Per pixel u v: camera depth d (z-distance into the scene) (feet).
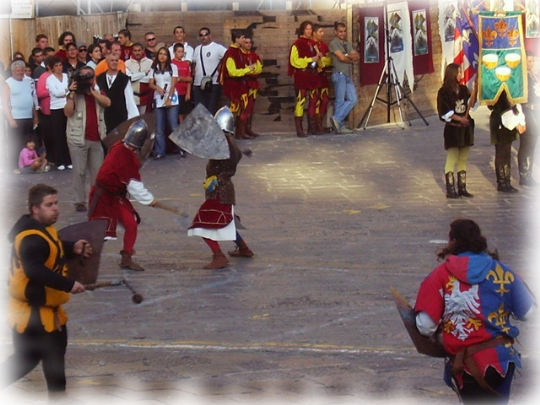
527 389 24.98
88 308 33.50
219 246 39.60
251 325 31.32
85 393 24.72
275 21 73.92
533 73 52.13
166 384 25.53
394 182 55.16
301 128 72.02
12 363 22.09
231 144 38.01
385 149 65.62
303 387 25.13
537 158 61.72
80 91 48.65
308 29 71.51
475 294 18.84
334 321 31.60
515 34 52.24
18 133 61.67
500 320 18.99
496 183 54.65
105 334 30.63
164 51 64.39
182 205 49.93
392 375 26.18
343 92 72.28
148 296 34.86
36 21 71.61
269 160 62.49
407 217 46.75
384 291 34.88
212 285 36.11
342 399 24.06
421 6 78.23
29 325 22.06
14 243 21.97
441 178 55.98
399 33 76.07
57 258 22.26
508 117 51.16
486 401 19.12
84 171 49.70
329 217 46.98
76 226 23.89
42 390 25.32
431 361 27.53
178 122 65.98
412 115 79.00
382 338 29.81
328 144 68.39
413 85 78.33
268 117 74.64
